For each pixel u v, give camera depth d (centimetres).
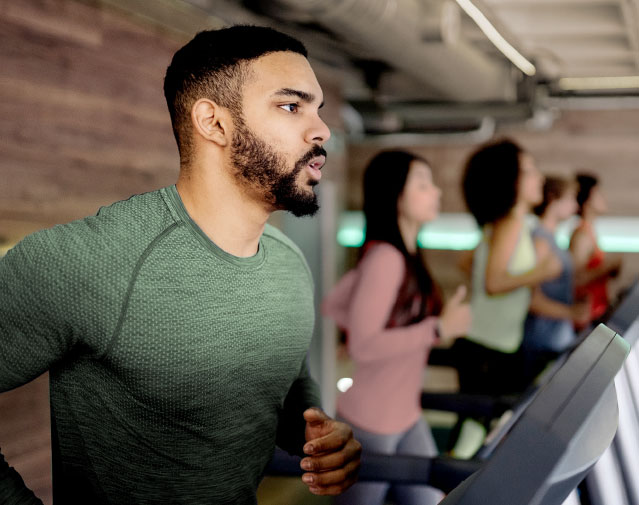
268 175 100
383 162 204
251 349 104
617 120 695
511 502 40
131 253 95
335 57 439
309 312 117
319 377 542
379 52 360
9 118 228
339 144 518
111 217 98
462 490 43
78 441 101
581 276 421
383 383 197
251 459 110
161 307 95
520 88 567
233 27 104
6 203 227
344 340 210
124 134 288
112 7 277
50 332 92
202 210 102
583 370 48
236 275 102
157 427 99
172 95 105
